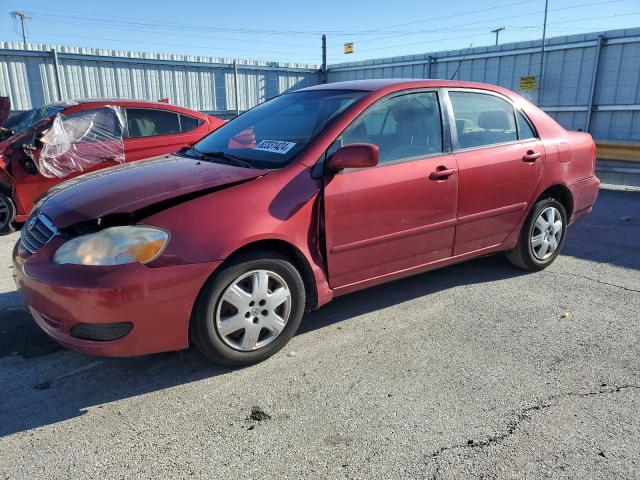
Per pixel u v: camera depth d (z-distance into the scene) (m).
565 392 2.86
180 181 3.07
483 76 13.61
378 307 4.03
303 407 2.75
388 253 3.62
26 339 3.52
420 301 4.14
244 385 2.96
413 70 15.47
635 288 4.41
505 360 3.21
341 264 3.41
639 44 10.48
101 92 14.38
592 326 3.68
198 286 2.81
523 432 2.52
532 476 2.23
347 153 3.12
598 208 7.77
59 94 13.68
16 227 6.89
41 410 2.74
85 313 2.65
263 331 3.18
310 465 2.31
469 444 2.44
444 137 3.88
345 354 3.30
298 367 3.15
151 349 2.81
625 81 10.81
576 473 2.24
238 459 2.36
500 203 4.20
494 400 2.79
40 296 2.77
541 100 12.34
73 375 3.09
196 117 7.54
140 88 15.05
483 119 4.19
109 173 3.47
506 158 4.16
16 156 6.33
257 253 3.03
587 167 4.89
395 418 2.64
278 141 3.54
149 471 2.29
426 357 3.26
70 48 13.62
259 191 3.05
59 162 6.45
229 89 16.88
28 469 2.30
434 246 3.88
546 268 4.91
